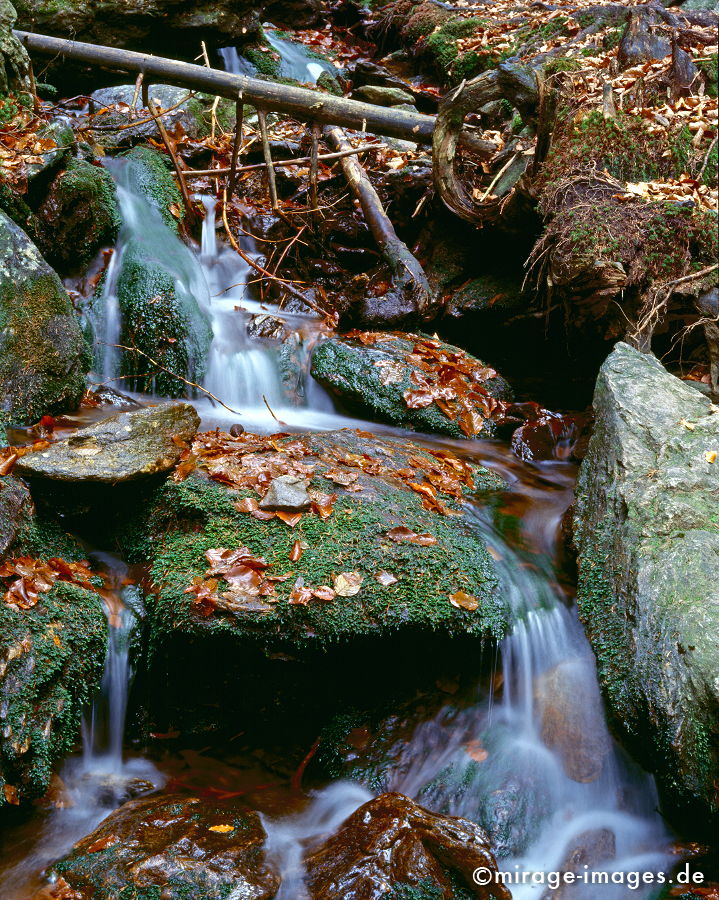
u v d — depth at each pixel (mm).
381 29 10164
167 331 5129
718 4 7586
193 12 7645
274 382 5352
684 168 5477
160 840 2781
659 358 5352
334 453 4160
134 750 3348
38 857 2816
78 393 4469
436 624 3316
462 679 3496
